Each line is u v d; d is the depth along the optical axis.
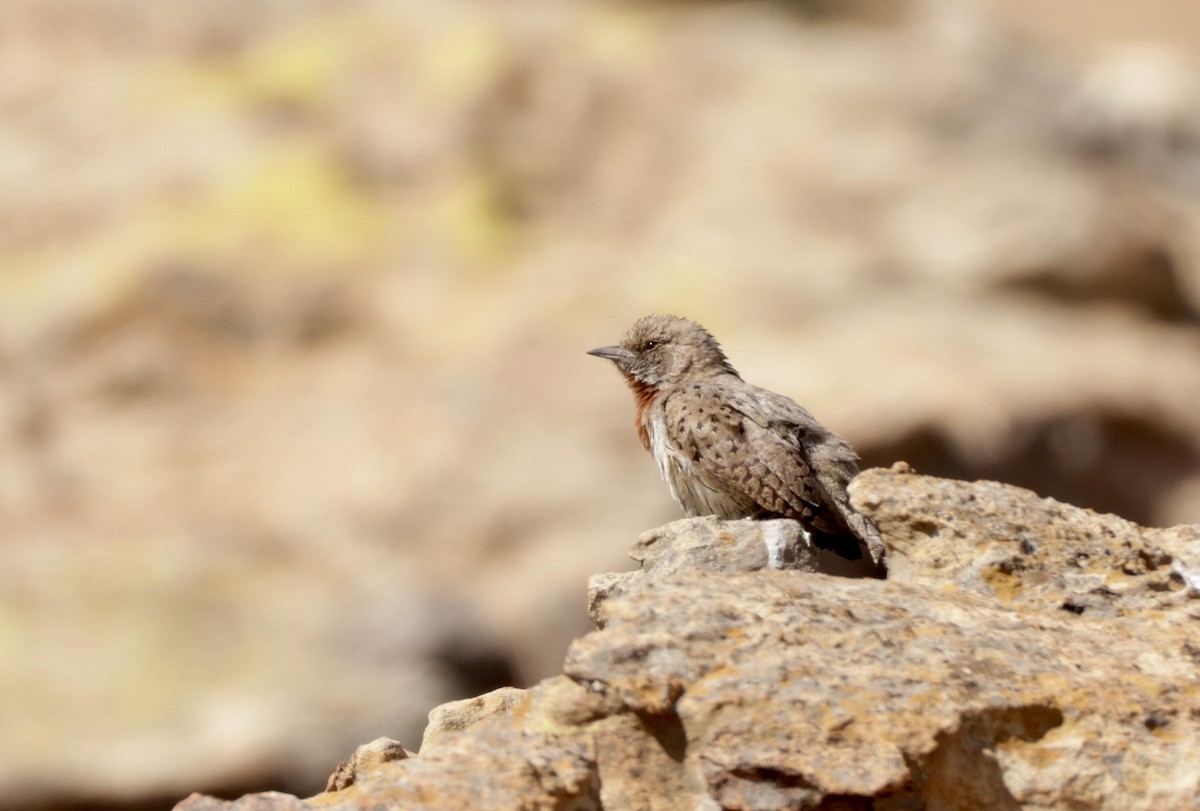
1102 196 30.64
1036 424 24.83
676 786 5.68
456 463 25.31
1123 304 29.81
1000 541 6.73
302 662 20.17
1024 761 5.72
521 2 36.25
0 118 33.34
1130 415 25.56
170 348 28.39
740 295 28.19
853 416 24.42
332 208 30.80
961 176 30.98
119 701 18.73
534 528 24.11
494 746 5.66
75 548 23.03
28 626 20.47
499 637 22.42
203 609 21.62
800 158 31.12
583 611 23.06
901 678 5.82
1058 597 6.55
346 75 33.53
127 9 35.81
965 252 29.28
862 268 28.92
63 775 17.17
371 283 29.66
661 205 30.89
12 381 28.08
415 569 23.25
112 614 20.92
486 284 29.50
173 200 31.14
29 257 30.41
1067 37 44.19
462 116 32.16
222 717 18.56
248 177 31.33
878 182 30.70
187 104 33.25
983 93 33.72
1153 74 37.25
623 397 26.53
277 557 23.53
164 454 26.28
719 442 8.77
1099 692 5.87
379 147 32.03
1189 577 6.64
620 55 33.59
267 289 29.28
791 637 5.96
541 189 31.56
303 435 26.52
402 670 20.41
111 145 32.56
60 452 26.52
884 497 6.84
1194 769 5.68
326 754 18.41
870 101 32.94
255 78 34.00
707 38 35.06
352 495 25.00
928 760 5.61
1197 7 45.50
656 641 5.90
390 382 27.62
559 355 27.64
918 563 6.76
